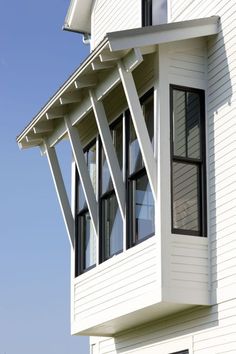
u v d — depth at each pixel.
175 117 11.69
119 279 12.40
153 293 11.27
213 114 11.82
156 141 11.59
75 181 14.92
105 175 13.70
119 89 13.27
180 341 11.99
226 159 11.38
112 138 13.62
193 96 11.95
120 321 12.81
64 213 14.70
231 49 11.55
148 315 12.24
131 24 14.87
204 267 11.40
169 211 11.30
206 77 12.09
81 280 13.92
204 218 11.59
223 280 11.09
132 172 12.56
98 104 12.84
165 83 11.70
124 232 12.42
